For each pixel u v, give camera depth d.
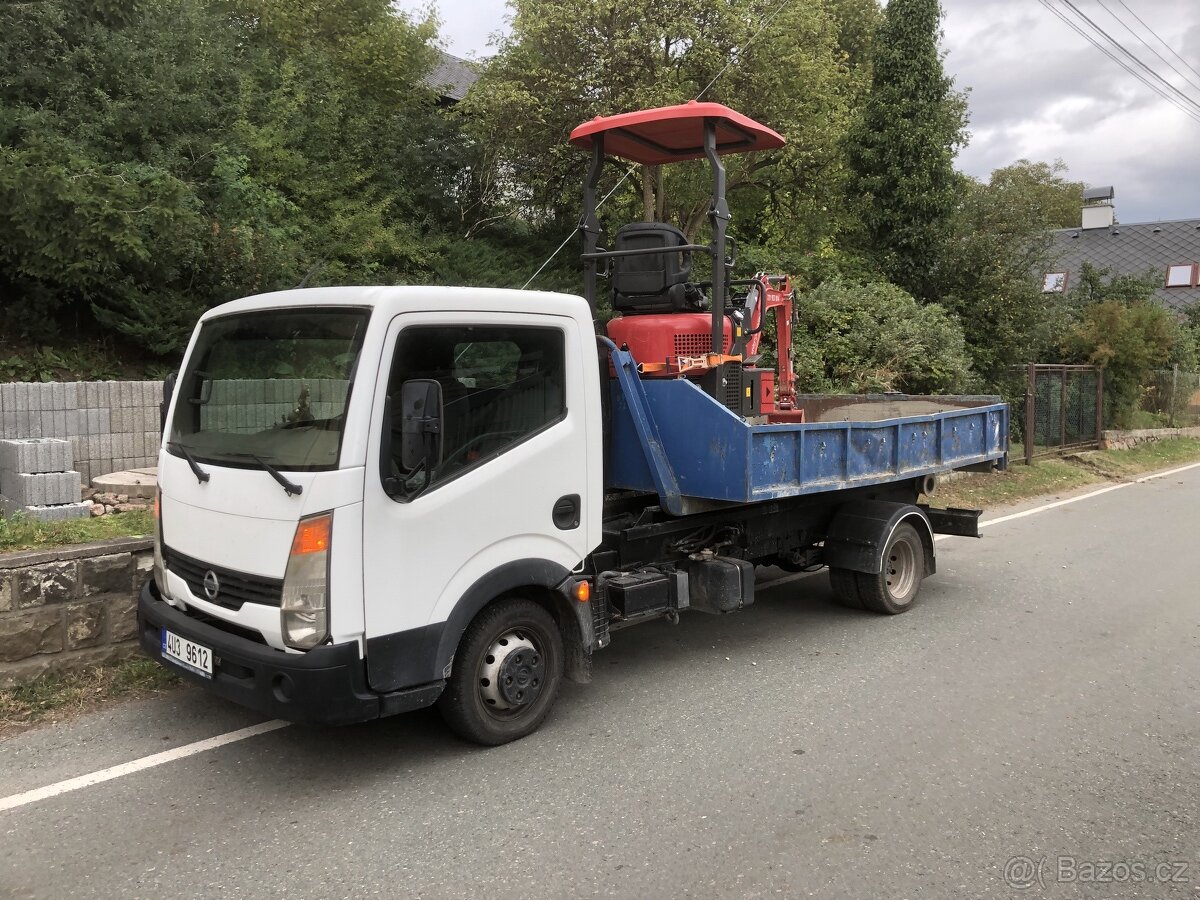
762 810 3.58
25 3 9.42
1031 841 3.36
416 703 3.73
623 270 5.75
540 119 14.06
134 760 4.00
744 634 6.09
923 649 5.74
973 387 15.02
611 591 4.80
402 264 13.41
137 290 8.88
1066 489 13.91
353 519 3.49
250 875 3.09
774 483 5.12
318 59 13.70
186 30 11.18
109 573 4.87
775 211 17.61
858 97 18.58
